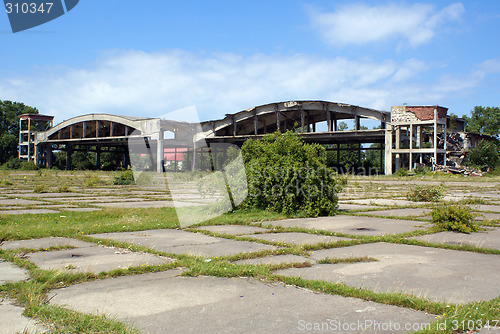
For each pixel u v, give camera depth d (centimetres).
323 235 866
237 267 554
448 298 436
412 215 1239
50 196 2016
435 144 4850
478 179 4056
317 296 447
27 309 391
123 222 1047
